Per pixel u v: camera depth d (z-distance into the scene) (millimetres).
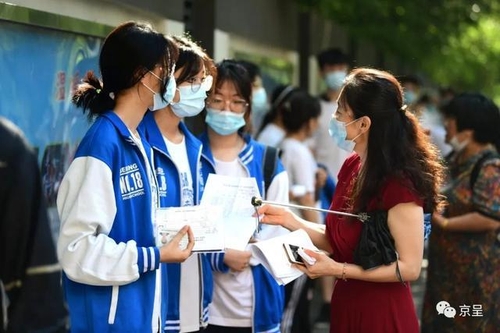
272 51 9578
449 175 5668
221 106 4590
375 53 16172
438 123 10938
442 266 5344
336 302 4000
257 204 4078
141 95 3580
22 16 4074
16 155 2635
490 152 5277
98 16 5109
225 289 4672
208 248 3633
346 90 3820
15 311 2637
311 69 11453
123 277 3410
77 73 4906
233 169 4703
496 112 5289
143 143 3691
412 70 18688
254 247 3963
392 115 3760
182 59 4031
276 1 9562
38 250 2654
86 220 3363
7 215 2621
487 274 5227
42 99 4434
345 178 4047
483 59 17578
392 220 3758
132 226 3523
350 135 3836
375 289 3867
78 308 3475
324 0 9812
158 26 6234
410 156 3746
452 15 11750
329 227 4039
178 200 4133
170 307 4250
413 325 3918
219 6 7207
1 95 3967
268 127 6504
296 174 6262
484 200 5156
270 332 4770
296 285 5680
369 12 10250
